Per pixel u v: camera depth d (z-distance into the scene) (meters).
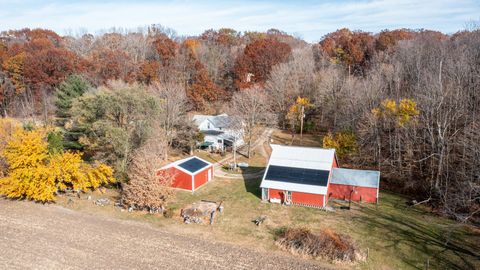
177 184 47.41
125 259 30.08
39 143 42.31
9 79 89.88
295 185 42.03
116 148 45.59
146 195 39.03
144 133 48.03
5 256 30.17
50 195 41.56
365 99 60.16
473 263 29.30
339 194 43.81
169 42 113.50
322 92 76.88
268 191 42.97
